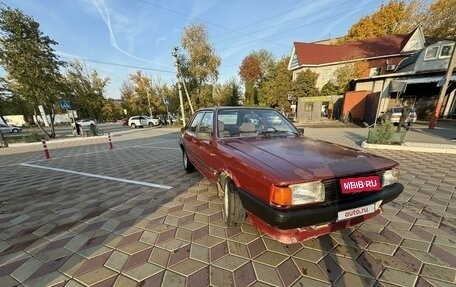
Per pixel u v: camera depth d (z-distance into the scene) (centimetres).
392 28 2941
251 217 214
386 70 2231
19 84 1429
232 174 236
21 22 1380
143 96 3856
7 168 700
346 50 2572
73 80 2311
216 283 181
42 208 352
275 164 196
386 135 743
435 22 2150
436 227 258
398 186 219
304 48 2767
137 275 193
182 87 2622
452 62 1027
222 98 2786
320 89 2595
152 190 416
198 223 283
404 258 206
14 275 199
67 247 241
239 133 321
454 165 521
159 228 274
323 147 257
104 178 517
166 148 986
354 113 1773
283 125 356
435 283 176
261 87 3491
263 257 213
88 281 188
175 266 204
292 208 170
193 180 469
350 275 187
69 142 1467
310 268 196
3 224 301
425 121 1548
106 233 267
